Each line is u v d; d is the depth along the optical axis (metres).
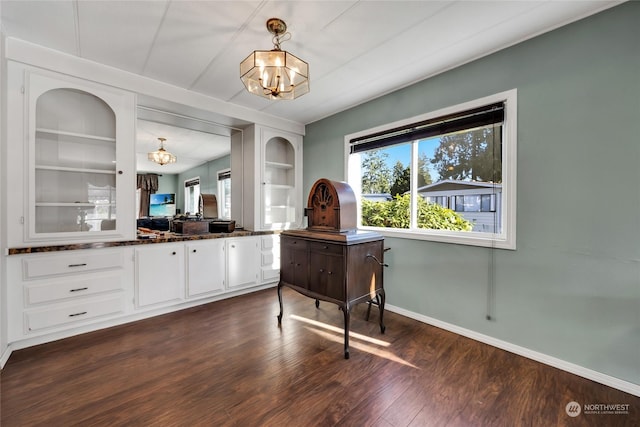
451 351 2.00
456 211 2.39
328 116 3.51
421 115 2.52
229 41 1.96
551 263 1.82
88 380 1.64
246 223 3.58
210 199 3.76
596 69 1.64
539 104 1.85
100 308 2.29
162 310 2.69
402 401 1.48
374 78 2.50
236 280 3.21
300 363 1.84
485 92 2.11
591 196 1.67
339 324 2.47
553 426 1.32
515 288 1.97
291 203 3.88
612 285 1.61
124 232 2.44
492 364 1.83
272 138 3.73
